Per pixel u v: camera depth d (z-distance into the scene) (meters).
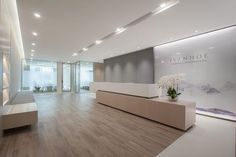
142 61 7.05
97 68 12.66
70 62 12.28
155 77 6.41
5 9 2.97
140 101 4.23
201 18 3.38
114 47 6.42
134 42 5.59
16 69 6.10
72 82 12.82
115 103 5.42
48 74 12.27
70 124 3.59
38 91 11.80
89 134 2.96
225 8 2.88
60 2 2.63
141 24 3.71
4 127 2.82
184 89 5.31
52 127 3.37
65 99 7.92
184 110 3.12
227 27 4.12
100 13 3.08
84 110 5.18
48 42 5.43
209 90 4.64
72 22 3.55
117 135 2.92
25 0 2.55
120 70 8.61
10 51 3.83
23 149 2.32
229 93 4.19
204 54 4.75
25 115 3.08
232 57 4.11
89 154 2.19
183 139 2.75
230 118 4.07
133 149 2.35
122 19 3.40
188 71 5.21
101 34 4.49
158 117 3.67
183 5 2.76
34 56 9.01
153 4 2.73
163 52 6.06
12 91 4.62
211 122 3.82
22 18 3.29
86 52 7.56
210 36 4.57
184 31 4.34
